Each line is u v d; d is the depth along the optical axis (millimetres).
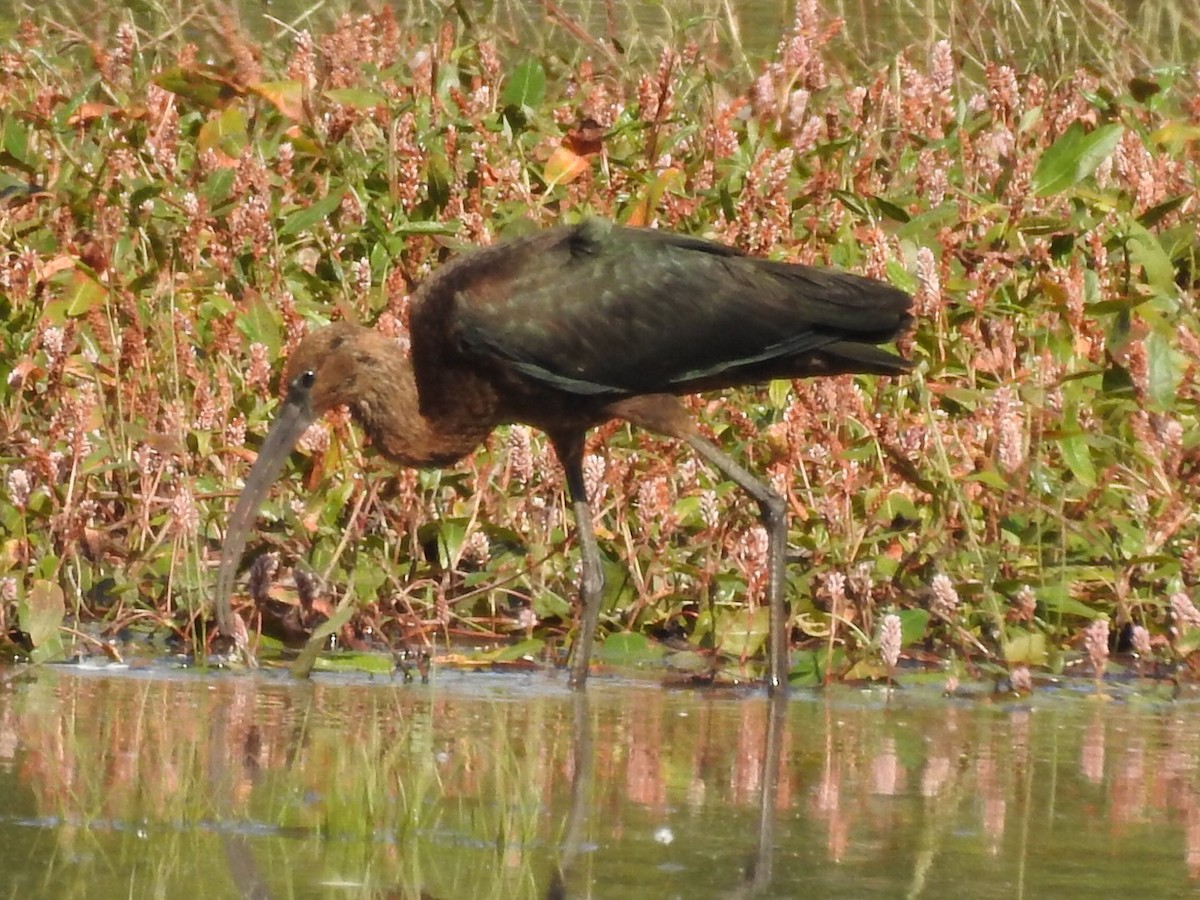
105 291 13195
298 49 16328
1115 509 12156
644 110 16016
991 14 20750
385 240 14242
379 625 11227
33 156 15312
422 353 11438
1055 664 10961
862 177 15156
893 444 11688
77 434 11320
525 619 11398
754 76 18984
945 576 11000
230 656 10977
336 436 11938
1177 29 20672
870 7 22078
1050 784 8680
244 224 13828
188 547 11242
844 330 11344
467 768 8758
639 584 11531
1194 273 14672
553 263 11359
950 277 13711
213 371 12930
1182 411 12867
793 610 11461
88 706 9805
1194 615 10734
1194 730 9812
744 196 14148
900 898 7035
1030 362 13055
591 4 22188
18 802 8070
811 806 8266
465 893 7027
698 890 7102
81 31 19875
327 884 7102
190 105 16297
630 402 11414
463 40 19203
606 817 8055
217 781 8414
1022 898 7047
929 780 8734
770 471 11719
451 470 12586
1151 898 7062
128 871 7207
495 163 15328
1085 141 14430
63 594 11219
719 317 11297
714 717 9969
